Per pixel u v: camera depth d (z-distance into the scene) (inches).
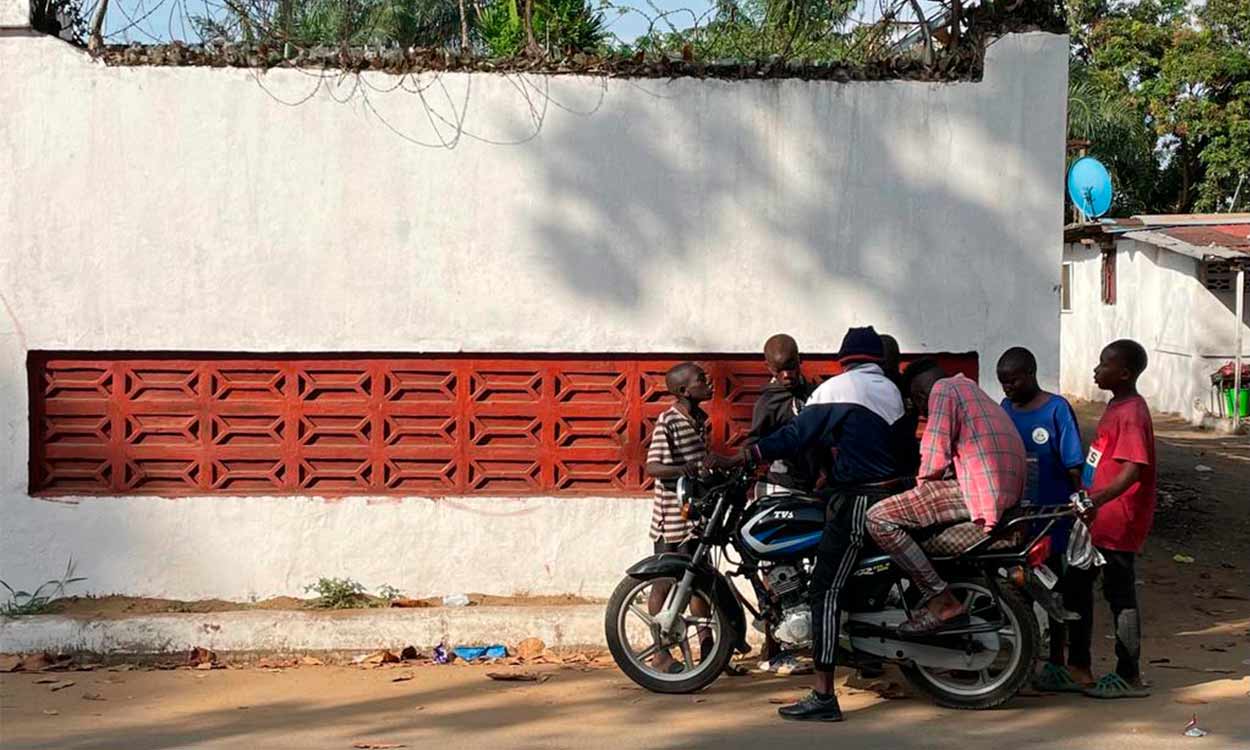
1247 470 520.1
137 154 291.1
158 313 293.0
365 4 372.2
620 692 258.8
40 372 295.4
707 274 296.5
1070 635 261.6
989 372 297.4
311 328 294.5
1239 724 234.7
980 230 296.8
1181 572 367.9
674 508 267.1
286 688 262.8
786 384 267.4
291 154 292.8
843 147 295.6
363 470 298.8
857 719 241.3
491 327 295.9
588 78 293.9
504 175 294.7
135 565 295.6
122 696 257.1
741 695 258.4
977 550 242.8
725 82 294.0
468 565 298.0
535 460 299.7
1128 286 792.9
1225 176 1119.0
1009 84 295.7
